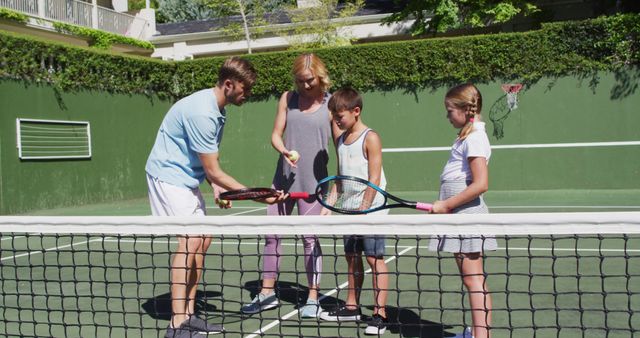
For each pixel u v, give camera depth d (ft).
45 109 39.14
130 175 45.96
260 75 46.96
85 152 42.06
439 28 50.75
